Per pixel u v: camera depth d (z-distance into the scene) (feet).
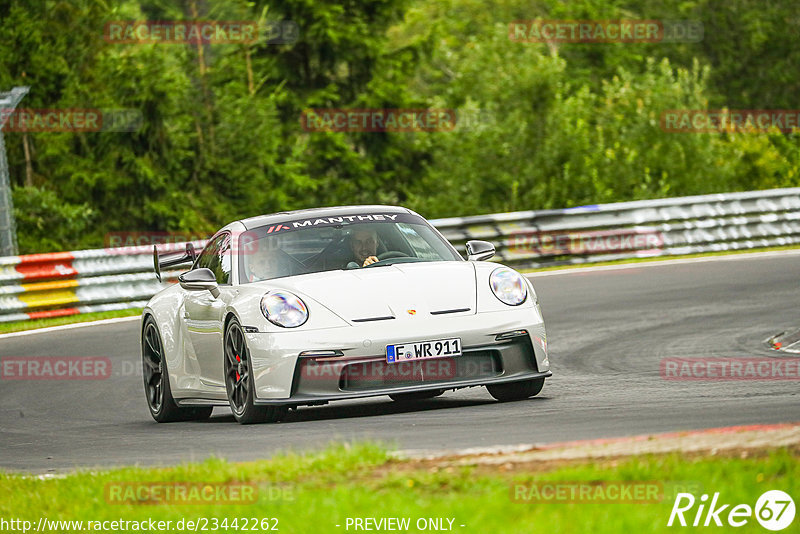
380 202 411.13
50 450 89.10
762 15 617.21
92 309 203.72
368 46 431.84
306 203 395.96
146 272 213.46
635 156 326.44
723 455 55.42
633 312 156.97
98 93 346.33
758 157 389.39
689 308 156.76
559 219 246.88
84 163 344.08
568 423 75.87
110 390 126.52
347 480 57.47
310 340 85.05
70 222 324.60
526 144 318.45
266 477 60.59
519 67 332.80
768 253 233.35
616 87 348.38
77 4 354.74
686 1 622.95
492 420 80.38
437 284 89.92
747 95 615.98
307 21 426.92
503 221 241.35
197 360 99.04
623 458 56.95
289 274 94.58
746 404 80.53
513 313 89.10
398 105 430.20
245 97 369.30
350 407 97.96
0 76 334.85
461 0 637.30
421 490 53.62
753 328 133.28
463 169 319.47
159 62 346.33
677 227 253.44
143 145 347.56
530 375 88.58
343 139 425.28
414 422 82.53
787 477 49.83
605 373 107.96
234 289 94.22
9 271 194.80
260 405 86.48
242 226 101.65
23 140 343.26
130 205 345.31
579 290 189.67
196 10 373.20
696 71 353.31
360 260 96.02
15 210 320.09
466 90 355.15
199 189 359.25
